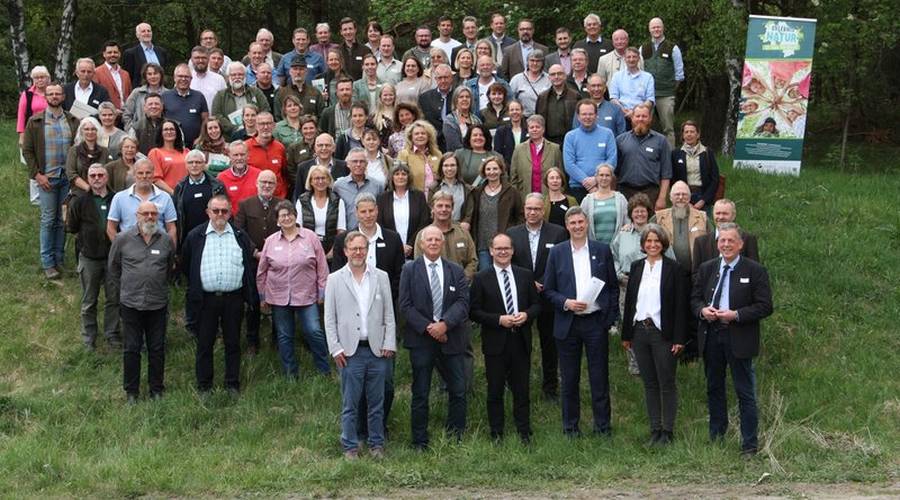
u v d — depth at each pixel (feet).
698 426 34.88
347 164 38.78
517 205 38.42
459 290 32.78
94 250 39.60
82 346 40.42
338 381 37.32
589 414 36.19
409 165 39.99
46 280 44.19
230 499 29.27
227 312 36.50
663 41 51.75
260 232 38.60
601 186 38.06
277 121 46.65
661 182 41.39
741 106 55.98
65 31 76.69
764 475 30.94
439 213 35.37
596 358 33.65
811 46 55.06
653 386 33.45
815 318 41.52
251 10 87.66
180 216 39.19
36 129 43.75
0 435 33.96
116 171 40.88
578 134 41.42
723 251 32.01
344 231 37.32
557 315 33.60
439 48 50.24
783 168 56.44
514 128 42.45
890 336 40.83
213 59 49.70
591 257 33.55
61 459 31.63
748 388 32.42
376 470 31.12
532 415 35.88
